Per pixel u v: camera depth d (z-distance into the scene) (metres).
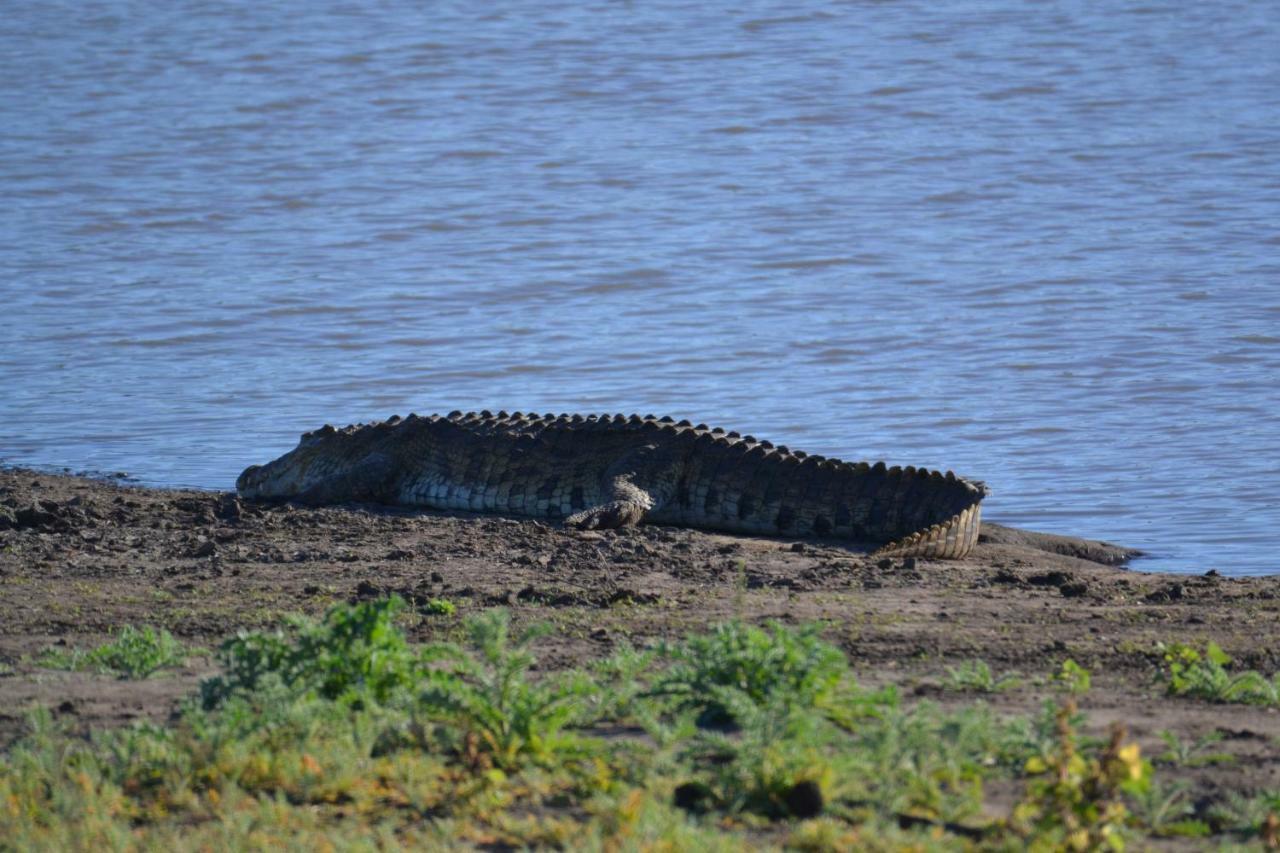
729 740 24.95
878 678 29.97
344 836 21.48
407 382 75.81
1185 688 28.92
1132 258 101.38
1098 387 71.69
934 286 95.56
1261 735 26.14
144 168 143.38
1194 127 152.75
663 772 23.78
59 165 144.25
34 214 122.69
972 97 170.88
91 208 124.94
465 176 137.75
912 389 72.31
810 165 139.25
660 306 92.50
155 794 23.67
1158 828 22.11
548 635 33.88
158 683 29.94
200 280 100.50
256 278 101.06
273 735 25.14
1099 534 51.53
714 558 44.31
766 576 41.25
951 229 113.12
